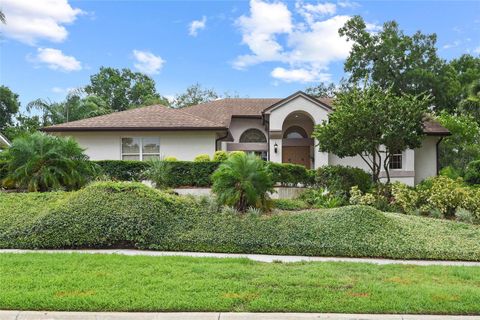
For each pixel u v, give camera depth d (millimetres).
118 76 52750
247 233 8492
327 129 14594
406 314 4598
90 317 4453
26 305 4633
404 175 20000
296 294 5090
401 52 28734
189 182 14883
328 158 19953
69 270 6121
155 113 19453
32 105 29750
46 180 11367
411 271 6559
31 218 8914
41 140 11805
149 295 4949
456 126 23672
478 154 23953
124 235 8289
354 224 8859
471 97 26203
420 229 9172
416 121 13961
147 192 9570
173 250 8188
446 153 25156
